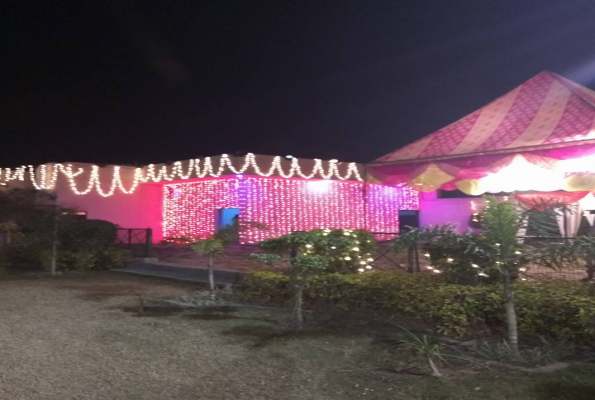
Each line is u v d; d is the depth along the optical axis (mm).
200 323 8227
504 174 13492
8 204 15922
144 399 5148
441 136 13000
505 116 12430
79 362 6293
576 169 11477
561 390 5074
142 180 22875
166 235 23203
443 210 18766
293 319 8133
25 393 5297
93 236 15547
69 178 21031
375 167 13273
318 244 8391
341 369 5938
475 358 6105
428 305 7055
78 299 10523
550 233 6707
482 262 6820
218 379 5691
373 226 22031
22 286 12391
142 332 7703
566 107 11414
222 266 13977
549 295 6504
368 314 8164
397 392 5195
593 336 5980
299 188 20812
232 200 20016
